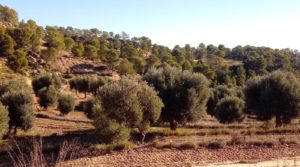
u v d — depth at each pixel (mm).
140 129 33594
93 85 85688
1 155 27203
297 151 30234
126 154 28766
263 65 148000
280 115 44469
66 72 123562
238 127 46844
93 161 26656
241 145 31672
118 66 124500
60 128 48250
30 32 132375
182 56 170000
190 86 40406
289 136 34938
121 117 31922
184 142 31656
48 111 67312
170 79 40781
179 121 39969
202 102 40938
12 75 96625
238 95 63125
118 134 31234
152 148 30469
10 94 40969
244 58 191000
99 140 32438
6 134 38219
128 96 31859
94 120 32031
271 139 33062
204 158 28391
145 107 33000
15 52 106250
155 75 41375
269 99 43531
